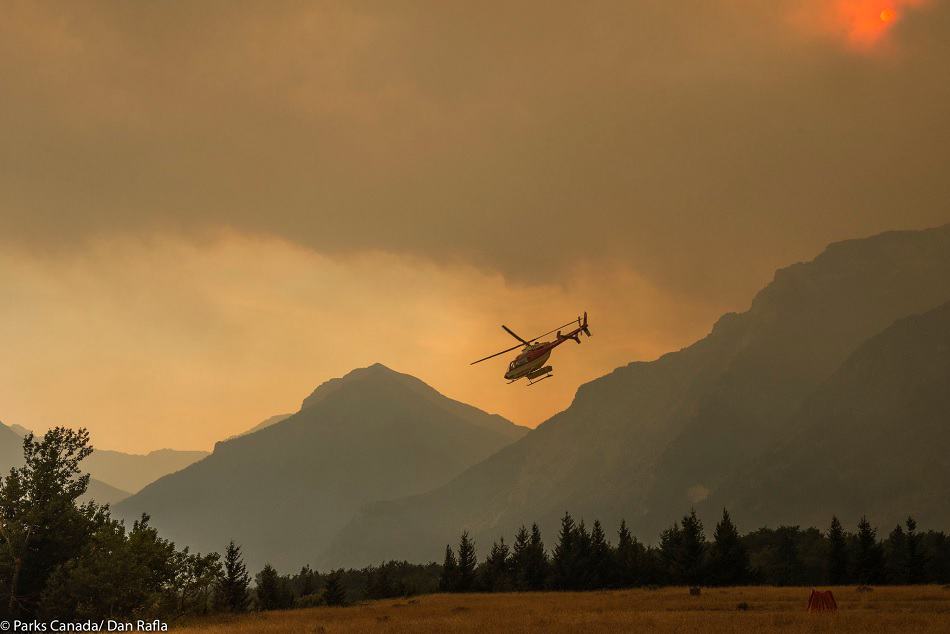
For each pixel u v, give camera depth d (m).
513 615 99.12
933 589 118.00
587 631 78.62
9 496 112.12
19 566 109.75
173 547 122.81
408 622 93.75
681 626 80.00
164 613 116.50
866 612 88.38
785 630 74.75
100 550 112.44
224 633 92.25
